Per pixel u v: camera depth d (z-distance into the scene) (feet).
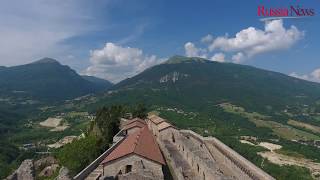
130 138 153.07
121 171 116.16
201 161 115.14
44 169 220.23
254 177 106.42
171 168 135.54
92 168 119.55
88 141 176.96
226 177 95.14
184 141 168.76
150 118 246.06
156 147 138.62
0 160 403.54
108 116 230.89
